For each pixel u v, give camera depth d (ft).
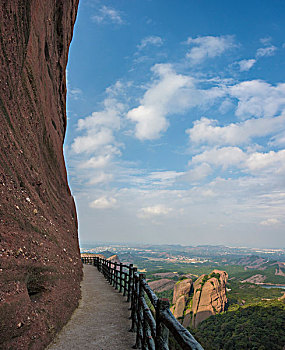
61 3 34.35
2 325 8.59
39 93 22.44
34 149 19.79
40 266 13.04
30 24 17.01
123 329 15.81
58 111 37.78
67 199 36.11
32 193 16.28
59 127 37.32
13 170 13.80
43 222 16.62
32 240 13.24
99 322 16.96
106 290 30.07
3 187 11.96
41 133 24.00
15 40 15.01
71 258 24.58
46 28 25.09
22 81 17.52
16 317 9.55
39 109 22.59
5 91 14.08
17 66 15.85
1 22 13.03
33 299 12.71
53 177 29.40
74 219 41.65
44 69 25.09
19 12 15.19
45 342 11.94
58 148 33.81
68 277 19.84
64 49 37.50
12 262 10.16
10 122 14.85
